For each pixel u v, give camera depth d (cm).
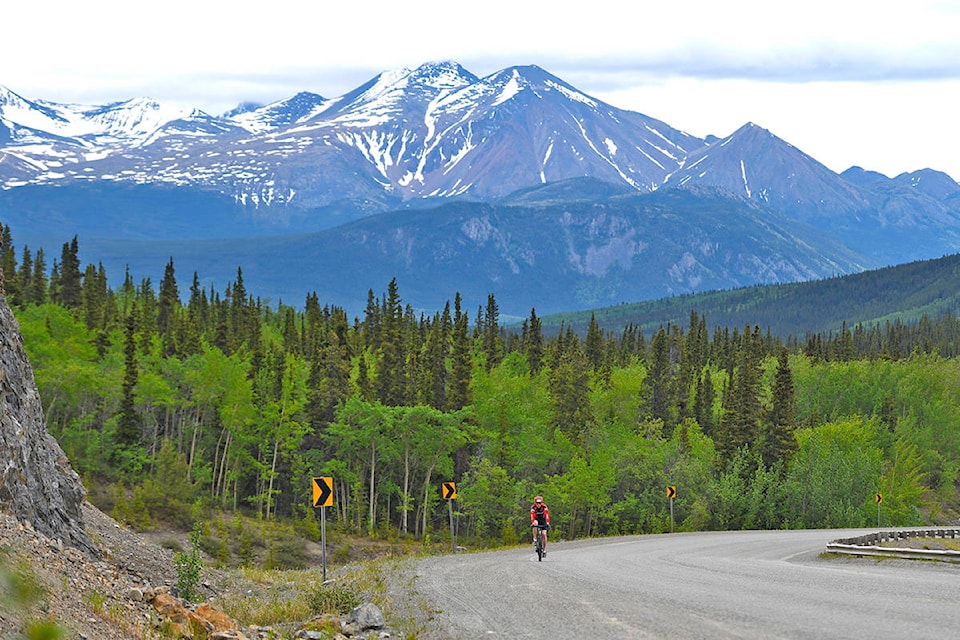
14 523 1783
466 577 2425
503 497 8275
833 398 13588
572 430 9550
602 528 8588
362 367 10106
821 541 4441
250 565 5872
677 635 1327
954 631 1294
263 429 9450
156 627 1481
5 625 1100
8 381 2222
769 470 9406
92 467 8450
